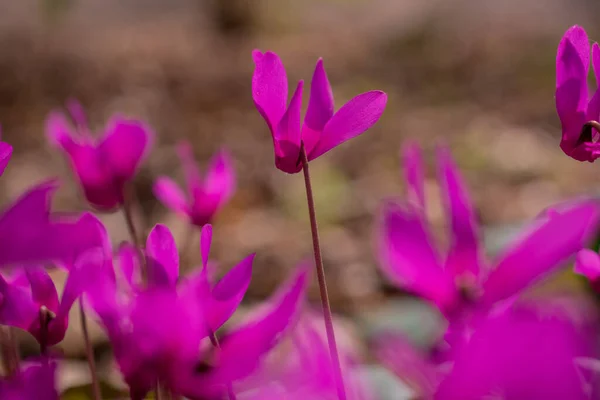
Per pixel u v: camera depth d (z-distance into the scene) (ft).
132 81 8.82
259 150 6.36
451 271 1.07
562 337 0.99
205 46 10.80
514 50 9.25
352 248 4.36
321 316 1.21
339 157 6.08
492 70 8.57
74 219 1.08
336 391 1.10
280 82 1.18
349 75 9.04
